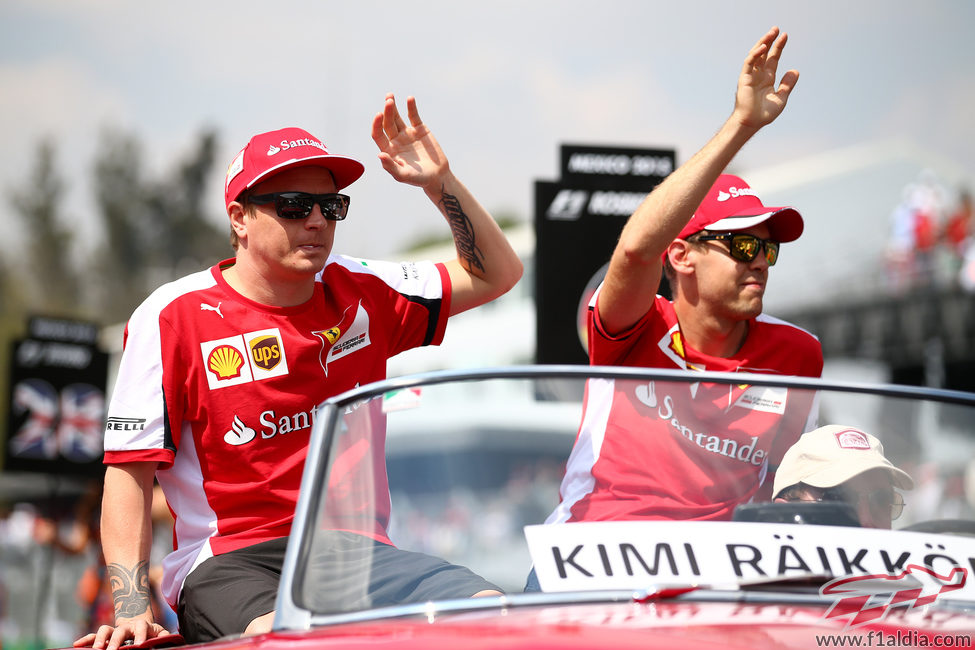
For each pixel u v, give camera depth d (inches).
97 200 7834.6
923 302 2500.0
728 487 305.9
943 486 309.0
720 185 458.6
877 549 291.0
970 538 300.7
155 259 7795.3
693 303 457.4
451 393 300.7
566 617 250.1
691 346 462.6
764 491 309.9
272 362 424.2
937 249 2508.6
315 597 276.1
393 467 295.6
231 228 435.2
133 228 7800.2
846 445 310.7
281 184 420.5
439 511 289.6
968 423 316.2
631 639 224.1
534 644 219.6
